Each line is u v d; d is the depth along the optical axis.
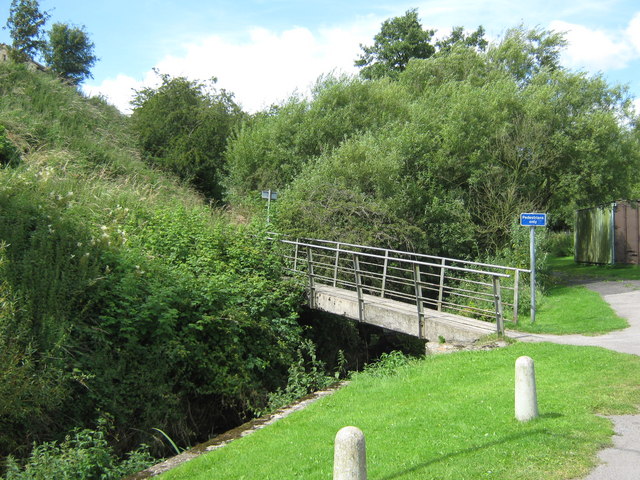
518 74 26.56
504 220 20.73
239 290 13.26
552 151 21.05
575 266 29.42
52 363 8.76
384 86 26.98
